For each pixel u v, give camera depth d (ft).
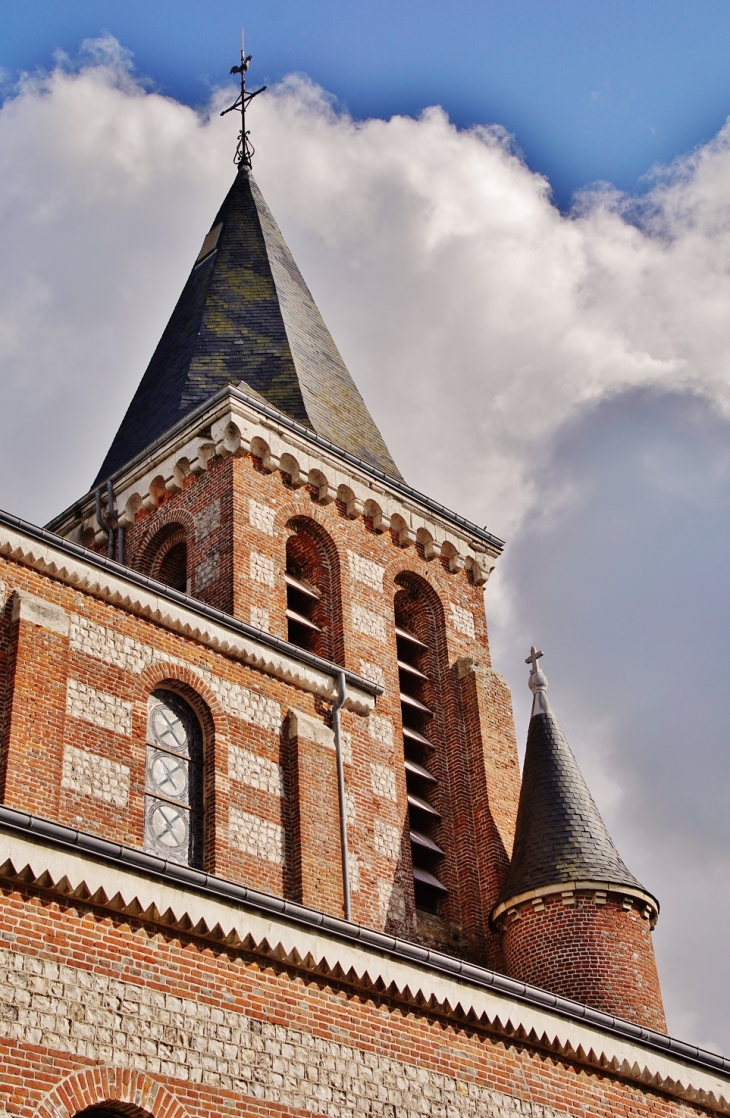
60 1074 61.62
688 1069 88.69
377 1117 71.72
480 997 79.51
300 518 114.11
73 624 85.20
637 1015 96.73
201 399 122.31
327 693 97.76
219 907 69.72
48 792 78.54
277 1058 69.21
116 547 116.37
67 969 63.62
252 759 91.30
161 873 67.97
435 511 124.16
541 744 112.06
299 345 128.77
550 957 99.91
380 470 122.52
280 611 107.14
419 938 102.89
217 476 111.55
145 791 85.87
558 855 103.50
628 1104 84.94
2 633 81.35
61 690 81.97
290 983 71.61
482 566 126.62
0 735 78.28
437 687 118.83
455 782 114.21
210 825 87.45
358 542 117.29
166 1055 65.26
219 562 107.24
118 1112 63.72
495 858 109.81
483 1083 77.77
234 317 130.41
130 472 118.01
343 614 112.06
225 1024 68.03
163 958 67.21
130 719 85.40
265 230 140.36
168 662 89.51
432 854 110.11
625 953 99.19
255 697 93.61
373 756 106.93
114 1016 64.28
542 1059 81.87
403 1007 76.13
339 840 92.79
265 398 122.01
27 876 63.52
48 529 121.60
